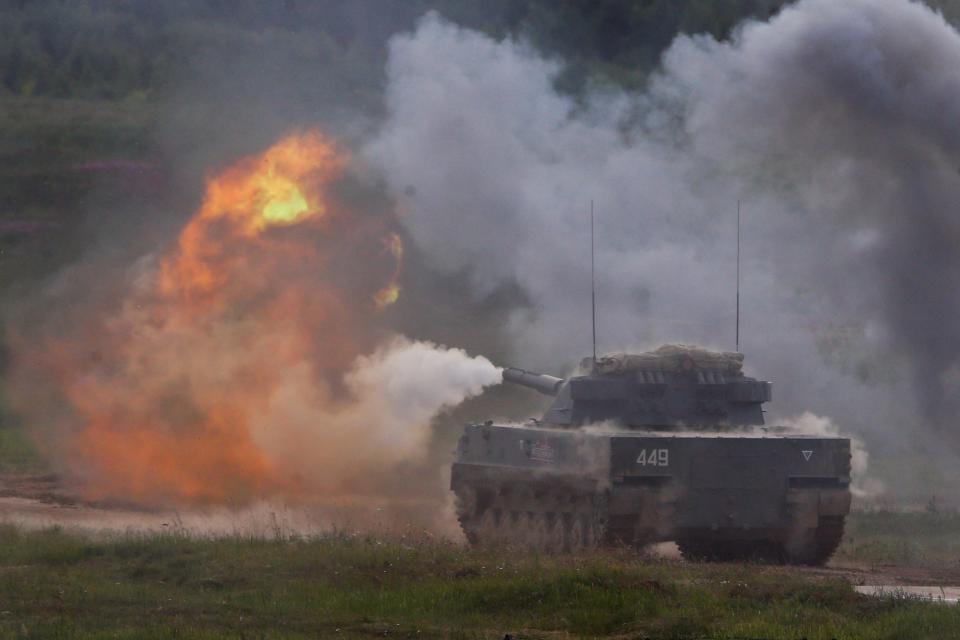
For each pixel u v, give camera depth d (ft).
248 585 254.06
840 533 324.60
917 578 295.28
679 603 237.45
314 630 222.48
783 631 215.10
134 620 226.99
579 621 227.40
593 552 304.30
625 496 309.22
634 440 310.65
